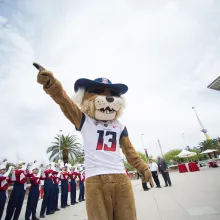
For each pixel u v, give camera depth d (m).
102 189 1.59
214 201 4.48
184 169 17.59
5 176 5.33
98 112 1.97
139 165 2.06
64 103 1.73
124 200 1.64
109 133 1.94
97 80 2.29
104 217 1.48
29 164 6.31
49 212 6.23
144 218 4.03
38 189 5.77
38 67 1.53
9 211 5.18
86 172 1.72
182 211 4.09
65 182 7.71
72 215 5.50
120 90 2.35
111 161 1.75
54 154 25.02
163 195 6.57
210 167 18.08
